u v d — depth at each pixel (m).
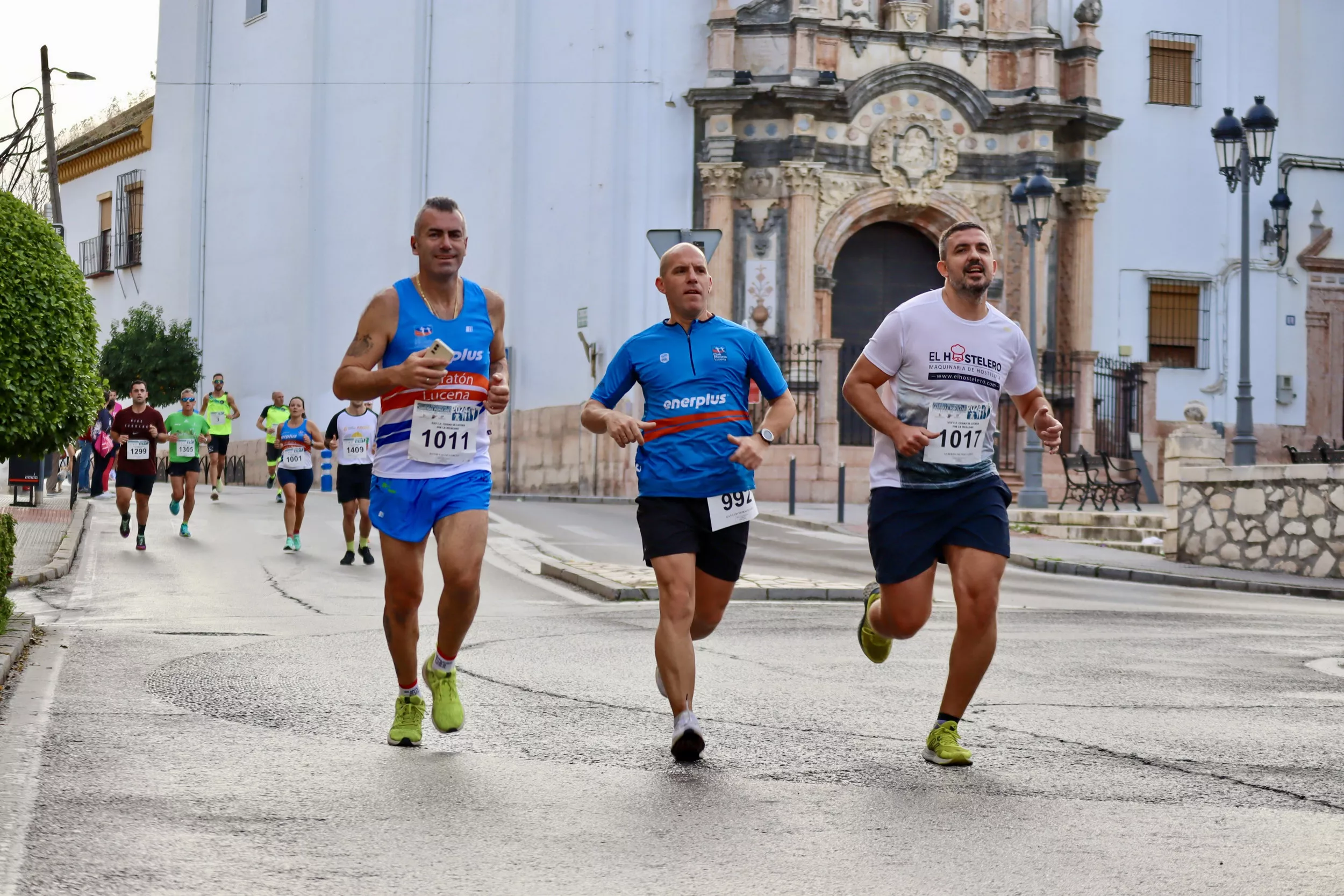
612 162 46.78
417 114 53.81
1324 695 12.56
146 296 69.69
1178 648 15.99
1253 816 8.04
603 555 28.88
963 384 9.61
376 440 9.76
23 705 10.94
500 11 51.62
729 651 15.19
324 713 10.93
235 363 62.00
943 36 48.28
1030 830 7.67
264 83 60.66
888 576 9.71
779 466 45.06
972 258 9.67
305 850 7.08
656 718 11.00
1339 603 23.95
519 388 50.56
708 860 7.02
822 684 12.80
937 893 6.52
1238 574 27.73
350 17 56.44
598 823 7.71
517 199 50.59
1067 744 10.09
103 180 74.38
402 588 9.72
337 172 56.72
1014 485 46.59
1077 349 48.66
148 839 7.21
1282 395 51.88
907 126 47.69
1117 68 50.50
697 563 10.09
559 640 15.91
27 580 21.42
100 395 16.55
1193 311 51.09
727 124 46.38
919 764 9.38
